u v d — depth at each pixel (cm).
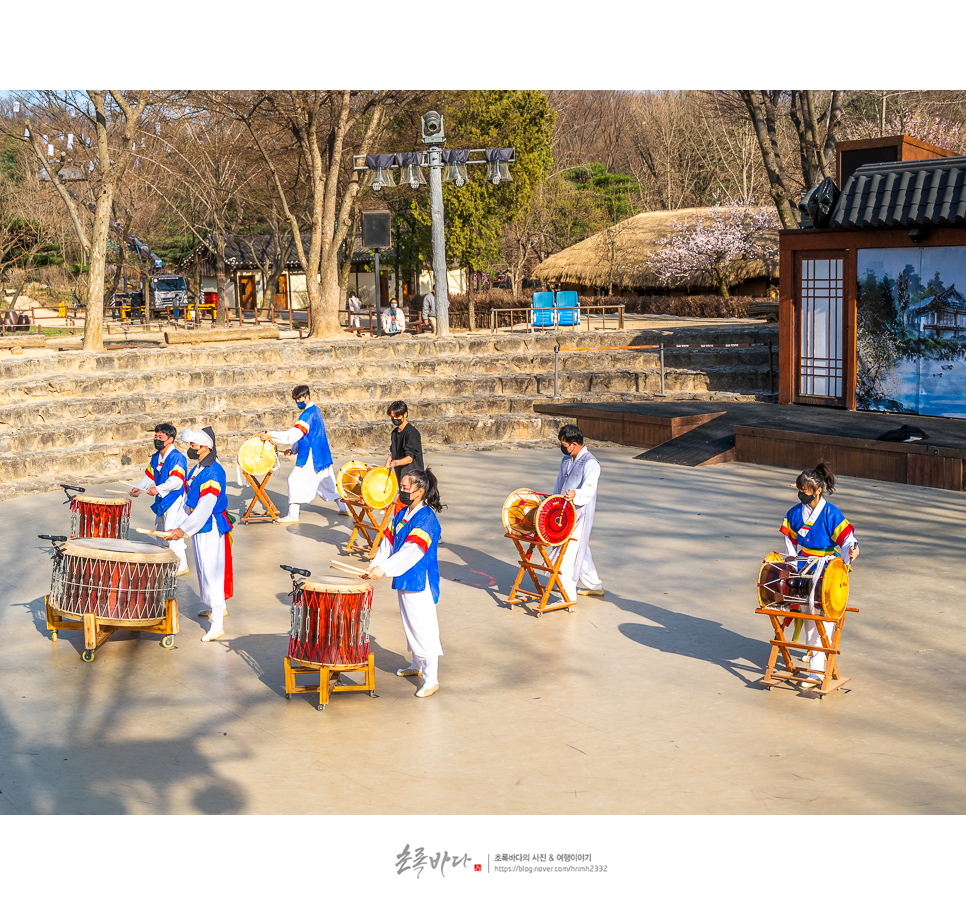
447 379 2072
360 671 762
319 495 1334
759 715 675
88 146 3156
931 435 1466
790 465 1548
